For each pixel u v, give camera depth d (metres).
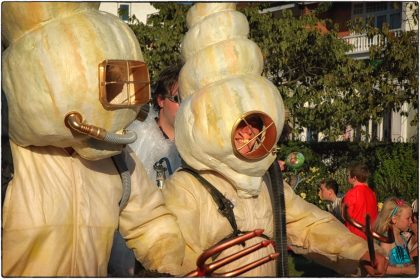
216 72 4.30
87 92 3.39
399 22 14.37
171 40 10.87
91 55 3.41
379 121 12.18
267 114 4.21
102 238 3.75
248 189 4.34
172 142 5.11
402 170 12.41
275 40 12.00
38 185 3.59
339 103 11.91
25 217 3.53
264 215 4.48
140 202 4.03
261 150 4.25
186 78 4.38
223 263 3.59
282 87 11.91
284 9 13.77
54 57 3.36
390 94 12.03
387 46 12.00
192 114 4.24
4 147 3.69
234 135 4.15
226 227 4.33
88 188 3.72
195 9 4.53
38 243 3.55
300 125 12.16
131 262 4.50
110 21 3.61
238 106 4.16
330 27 13.05
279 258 4.41
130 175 4.00
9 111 3.47
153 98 5.21
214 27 4.39
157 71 10.52
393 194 12.47
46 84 3.36
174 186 4.37
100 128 3.45
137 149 5.00
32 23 3.43
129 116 3.59
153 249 4.00
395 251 5.69
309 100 11.92
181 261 4.09
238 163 4.24
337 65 12.16
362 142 12.90
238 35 4.44
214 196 4.34
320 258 4.82
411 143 12.70
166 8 11.57
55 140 3.50
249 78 4.29
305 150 12.04
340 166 12.72
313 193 8.72
